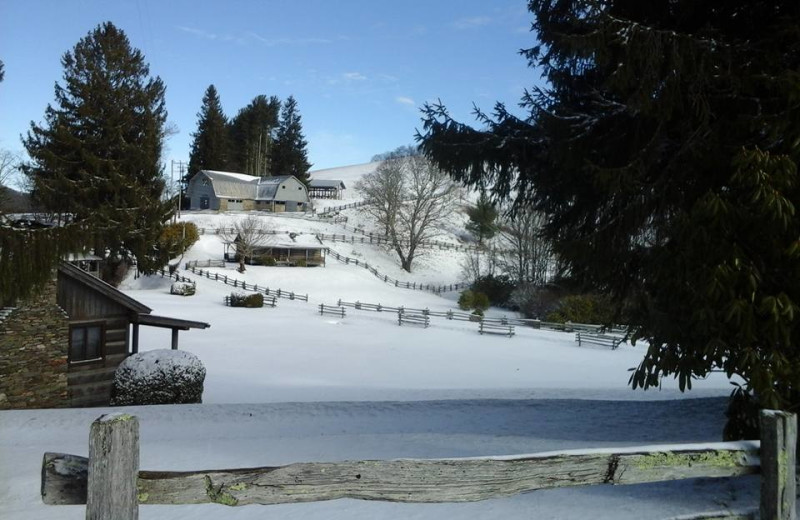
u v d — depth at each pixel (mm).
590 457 3016
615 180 6992
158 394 14695
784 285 5031
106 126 40375
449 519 5414
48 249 9180
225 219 68125
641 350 28781
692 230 5281
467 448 8820
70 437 10719
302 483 2666
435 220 70375
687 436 9203
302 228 70812
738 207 5141
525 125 9922
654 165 7652
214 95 89000
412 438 9734
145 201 41969
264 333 30984
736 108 6762
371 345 28875
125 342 16516
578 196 9641
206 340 28047
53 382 14656
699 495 5625
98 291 15719
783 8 6891
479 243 68750
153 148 43844
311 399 16797
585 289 9867
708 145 6523
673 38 6352
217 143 88750
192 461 8227
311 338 30141
